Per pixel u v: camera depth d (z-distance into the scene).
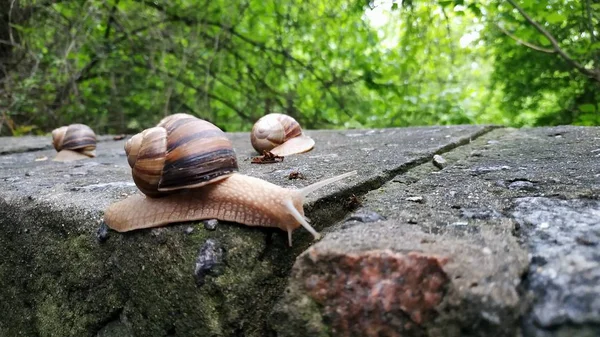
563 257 0.09
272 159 0.23
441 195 0.15
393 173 0.18
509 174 0.17
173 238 0.13
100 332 0.14
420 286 0.10
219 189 0.14
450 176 0.17
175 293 0.13
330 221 0.14
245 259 0.12
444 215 0.13
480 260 0.10
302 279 0.11
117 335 0.14
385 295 0.10
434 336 0.09
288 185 0.17
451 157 0.21
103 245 0.14
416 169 0.19
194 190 0.14
